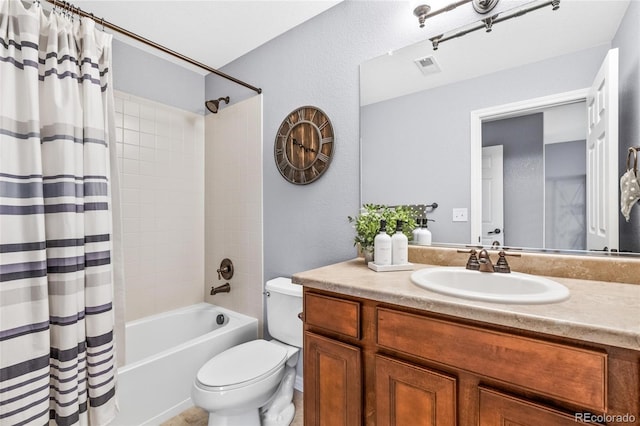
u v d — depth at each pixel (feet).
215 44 6.57
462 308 2.43
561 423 2.03
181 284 7.49
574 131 3.48
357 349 3.11
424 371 2.65
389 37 4.83
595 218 3.37
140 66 6.71
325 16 5.53
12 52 3.59
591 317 2.09
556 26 3.60
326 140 5.49
